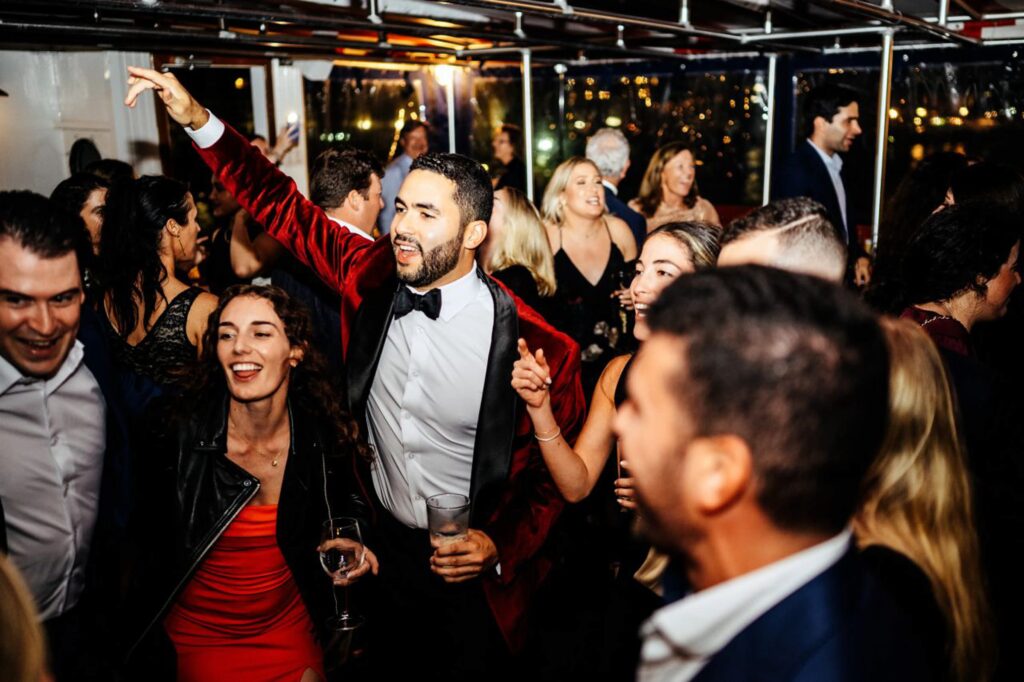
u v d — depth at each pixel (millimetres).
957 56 4910
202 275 4246
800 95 5484
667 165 5375
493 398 2148
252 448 2084
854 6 2857
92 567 1953
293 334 2043
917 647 834
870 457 808
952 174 2840
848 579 823
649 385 816
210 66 5074
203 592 2084
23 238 1547
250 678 2100
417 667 2330
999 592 1383
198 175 5121
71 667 1887
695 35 3707
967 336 1898
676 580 1030
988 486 1466
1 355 1673
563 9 2891
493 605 2164
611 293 4008
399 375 2234
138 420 2096
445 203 2043
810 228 1521
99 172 3520
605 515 2984
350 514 2340
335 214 3268
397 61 5277
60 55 4543
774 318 772
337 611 2164
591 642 2334
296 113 5586
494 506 2189
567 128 6535
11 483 1750
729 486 785
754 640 807
